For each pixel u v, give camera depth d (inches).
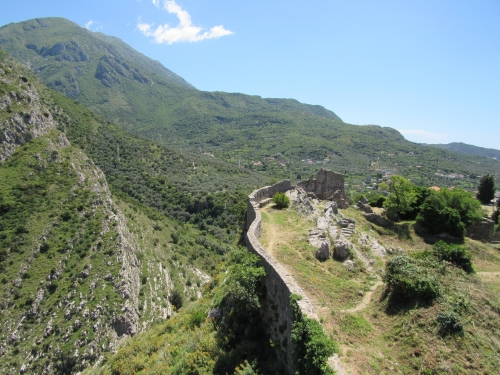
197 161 5649.6
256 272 577.3
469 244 1096.2
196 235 3489.2
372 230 1120.2
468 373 408.5
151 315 2108.8
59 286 1888.5
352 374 405.1
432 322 485.7
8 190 2276.1
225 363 518.3
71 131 4704.7
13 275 1850.4
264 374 463.5
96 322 1769.2
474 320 495.8
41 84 5226.4
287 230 886.4
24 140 2655.0
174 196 4138.8
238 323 581.3
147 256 2655.0
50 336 1683.1
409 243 1075.3
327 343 368.5
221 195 4111.7
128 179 4308.6
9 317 1705.2
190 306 971.3
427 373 414.0
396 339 482.0
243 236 1076.5
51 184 2445.9
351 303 583.8
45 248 2032.5
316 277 645.3
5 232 2021.4
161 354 691.4
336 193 1360.7
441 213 1139.9
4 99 2674.7
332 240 840.3
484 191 2202.3
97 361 1611.7
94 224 2297.0
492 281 686.5
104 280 1983.3
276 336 502.3
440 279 588.4
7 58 4242.1
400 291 564.1
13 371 1541.6
